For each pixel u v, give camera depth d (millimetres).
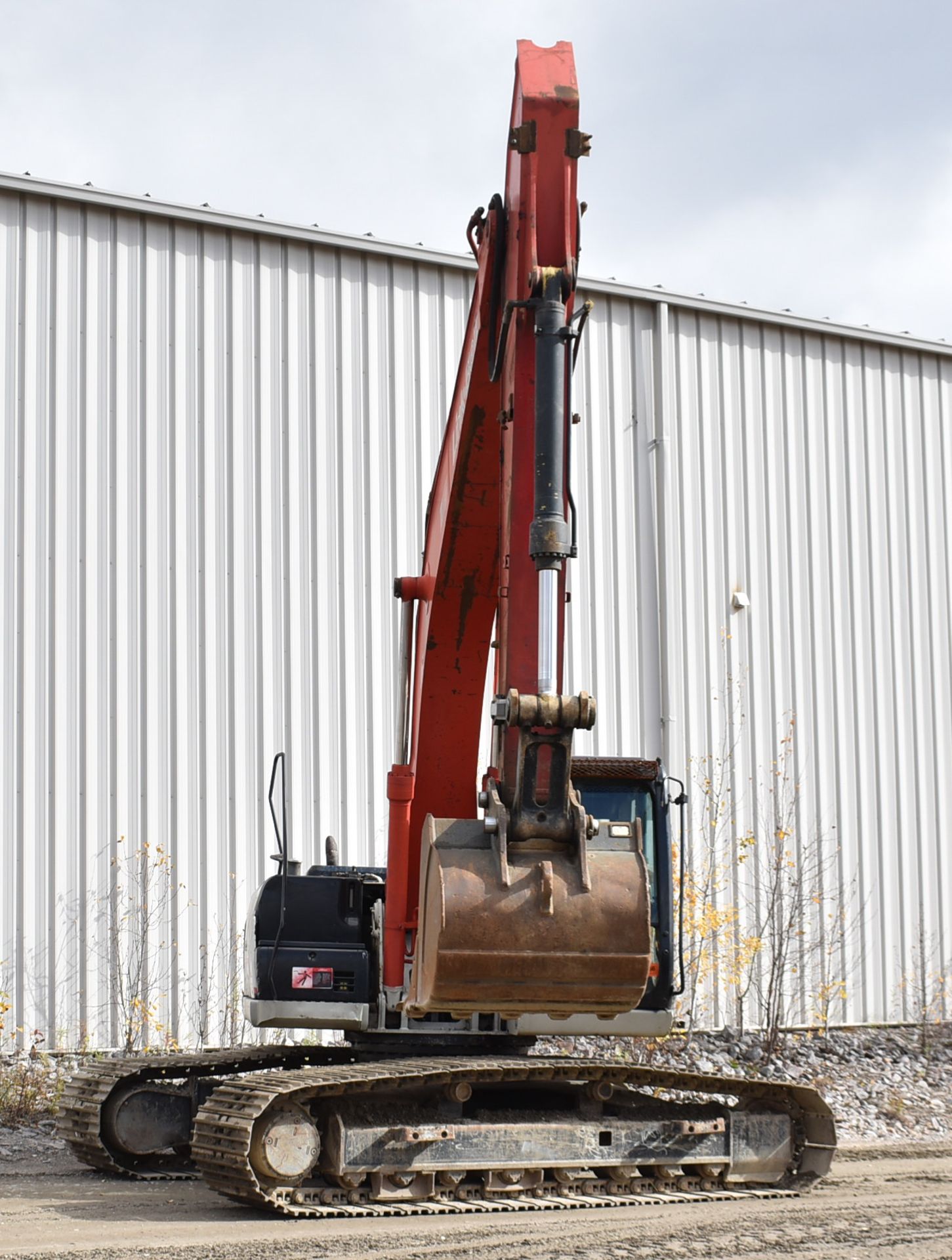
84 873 13711
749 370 17766
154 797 14070
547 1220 8258
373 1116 8656
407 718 8711
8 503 13891
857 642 17906
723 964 16297
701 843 16516
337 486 15234
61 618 13945
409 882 8828
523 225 6992
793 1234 7910
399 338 15719
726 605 17156
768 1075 14875
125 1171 9758
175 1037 13852
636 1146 9234
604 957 5695
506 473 7004
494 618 8570
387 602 15305
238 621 14633
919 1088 14930
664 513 16875
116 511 14289
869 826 17578
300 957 9445
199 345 14828
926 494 18703
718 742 16859
